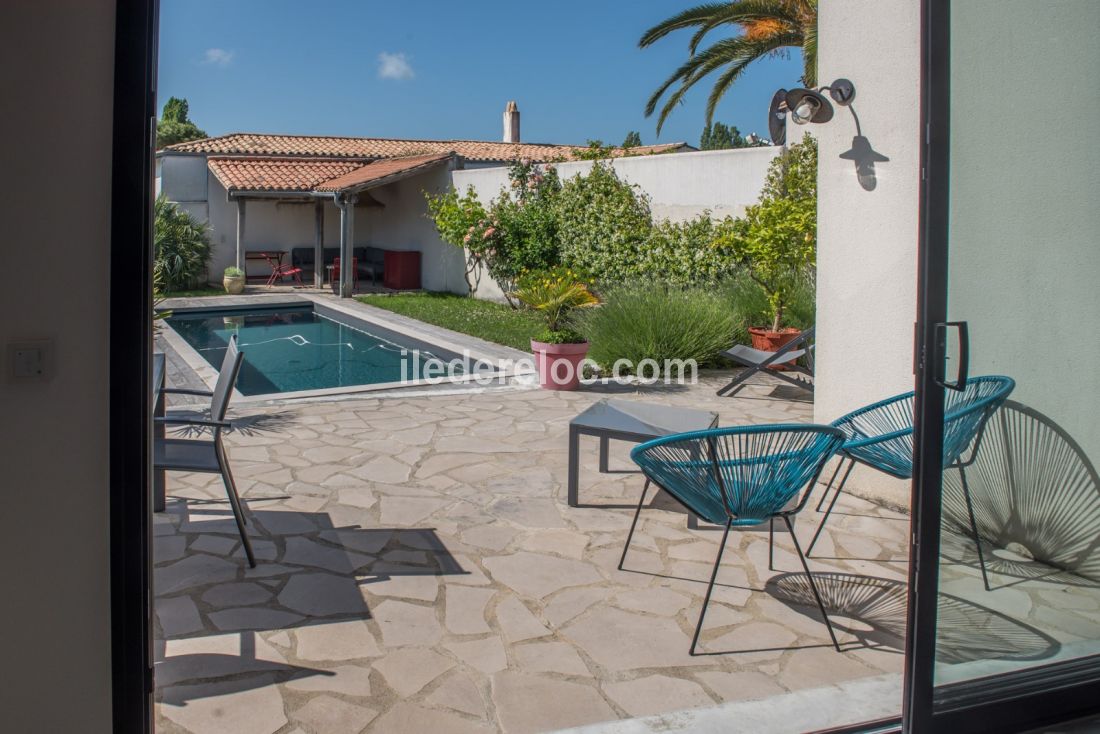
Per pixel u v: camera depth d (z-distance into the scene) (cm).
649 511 444
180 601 330
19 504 192
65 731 201
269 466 516
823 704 265
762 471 302
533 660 291
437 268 1711
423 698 266
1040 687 272
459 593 343
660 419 463
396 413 666
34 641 196
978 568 270
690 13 1280
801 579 361
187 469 358
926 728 257
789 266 869
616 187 1209
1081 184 305
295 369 993
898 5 416
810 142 884
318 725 251
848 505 457
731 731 250
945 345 254
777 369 769
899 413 411
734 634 312
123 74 188
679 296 896
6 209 185
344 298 1591
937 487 258
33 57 185
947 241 253
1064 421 300
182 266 1736
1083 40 300
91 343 195
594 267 1220
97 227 193
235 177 1723
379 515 432
